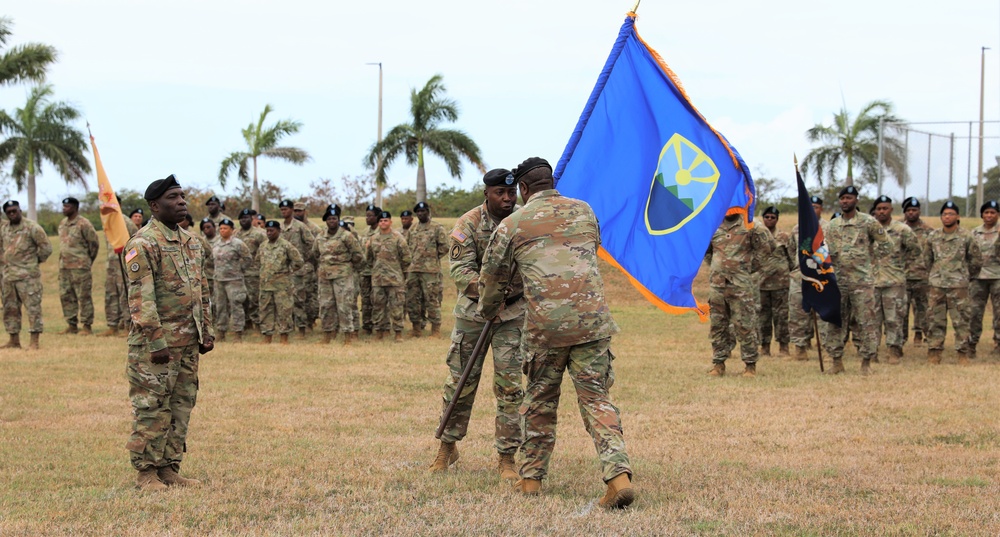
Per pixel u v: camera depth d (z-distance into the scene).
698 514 5.28
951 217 12.78
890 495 5.77
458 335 6.47
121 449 7.43
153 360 5.87
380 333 16.20
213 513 5.36
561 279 5.44
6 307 14.59
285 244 15.41
